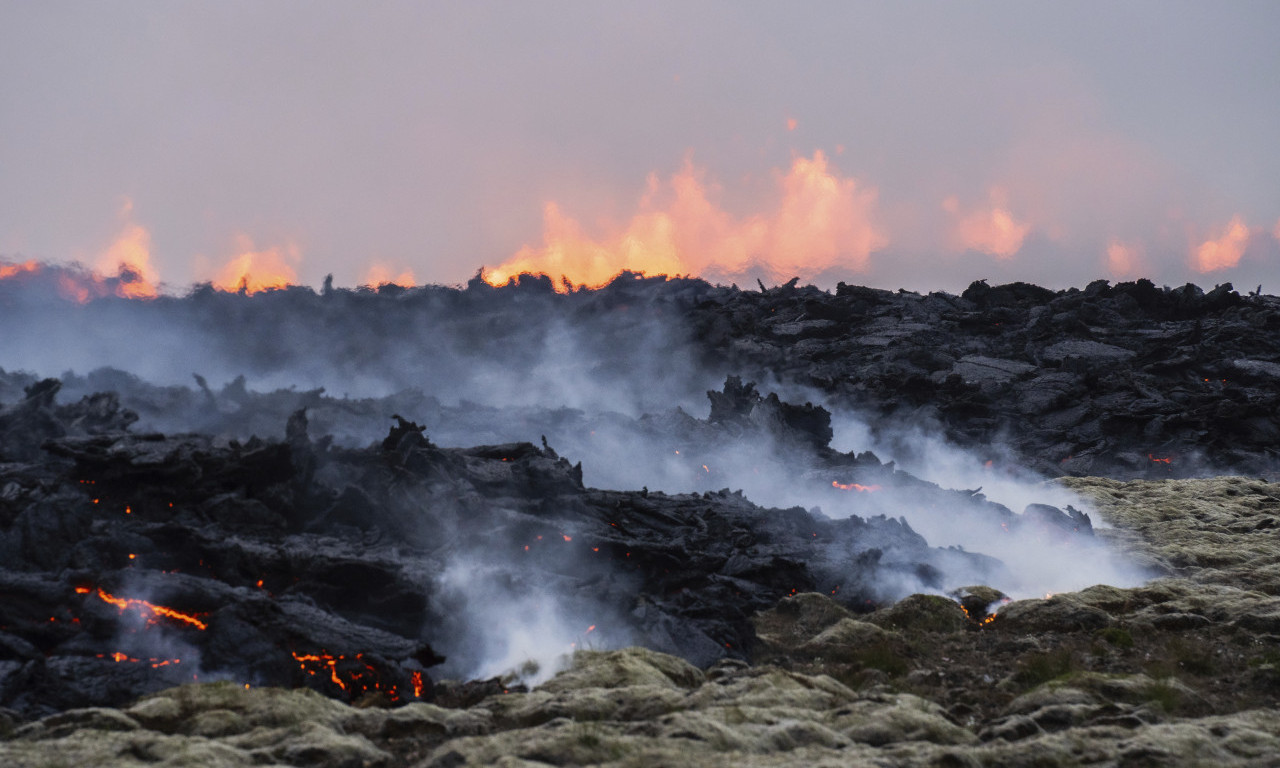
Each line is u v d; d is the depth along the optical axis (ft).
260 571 46.19
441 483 58.29
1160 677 42.09
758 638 50.29
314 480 57.06
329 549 49.93
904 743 33.17
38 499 48.29
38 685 34.83
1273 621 50.57
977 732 36.40
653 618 47.73
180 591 40.22
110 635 38.24
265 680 37.35
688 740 31.42
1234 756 32.55
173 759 28.25
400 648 41.11
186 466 52.75
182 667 37.24
